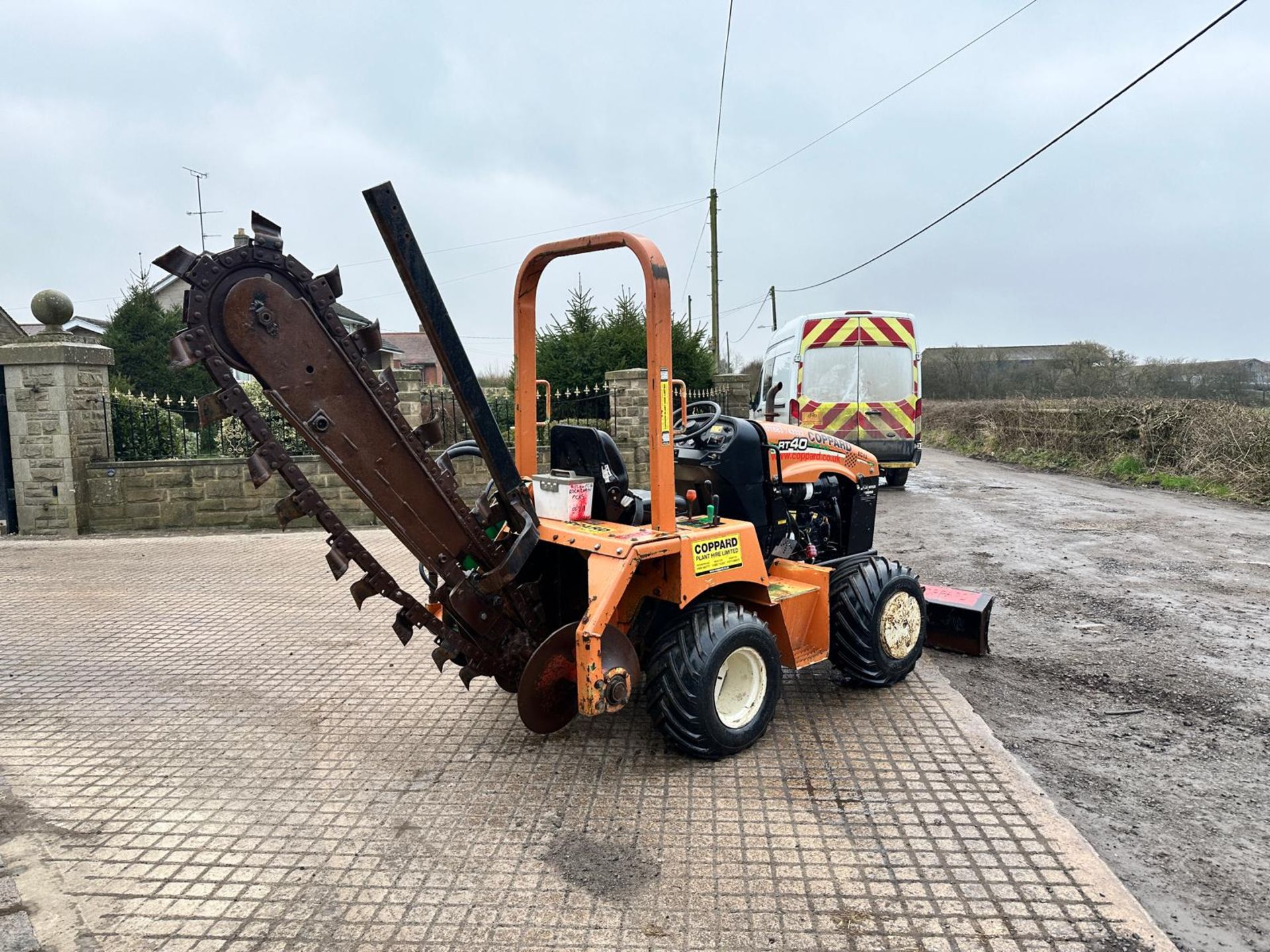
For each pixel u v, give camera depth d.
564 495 3.85
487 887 2.76
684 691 3.49
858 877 2.78
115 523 9.86
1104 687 4.70
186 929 2.58
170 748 3.91
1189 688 4.69
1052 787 3.55
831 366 13.11
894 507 11.84
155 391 19.41
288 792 3.46
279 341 2.78
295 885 2.80
